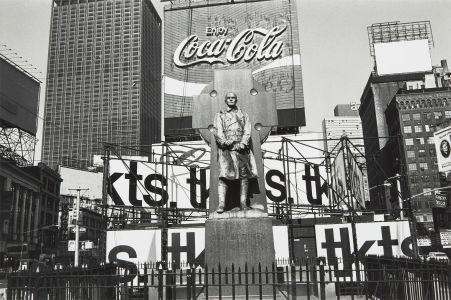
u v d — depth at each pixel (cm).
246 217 1274
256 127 1426
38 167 8244
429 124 10375
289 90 5809
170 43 6294
